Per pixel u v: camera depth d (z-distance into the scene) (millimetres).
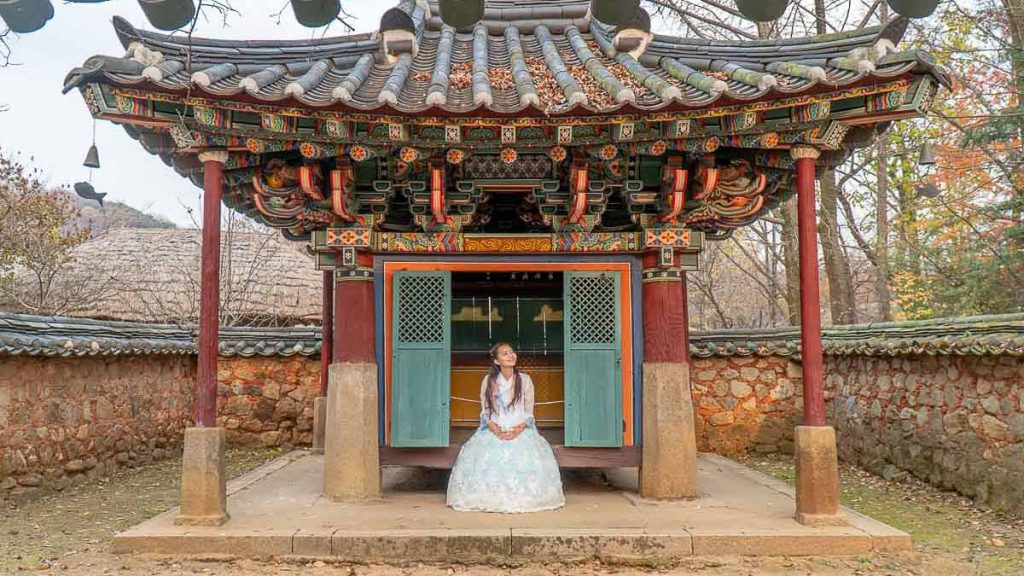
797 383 9383
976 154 11992
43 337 6637
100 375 7758
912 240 12859
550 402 7504
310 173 5449
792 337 9320
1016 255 9656
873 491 7008
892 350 7195
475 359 7543
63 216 13867
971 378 6316
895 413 7566
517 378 5777
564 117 4910
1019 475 5676
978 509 6094
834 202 13359
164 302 14039
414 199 5867
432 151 5375
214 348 5172
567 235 6176
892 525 5645
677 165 5594
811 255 5160
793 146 5164
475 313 7801
